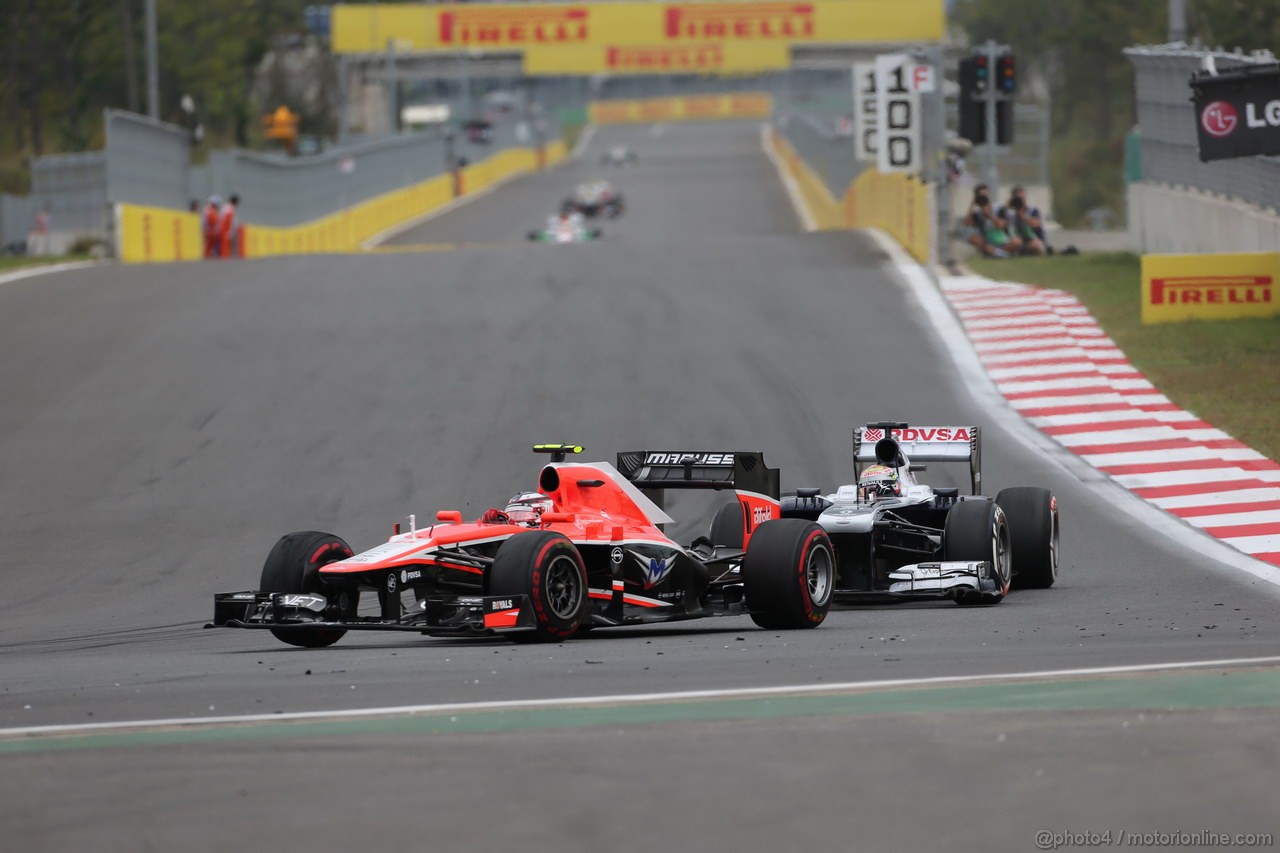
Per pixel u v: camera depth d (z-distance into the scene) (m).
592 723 24.19
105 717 26.17
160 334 95.75
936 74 116.06
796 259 120.38
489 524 36.78
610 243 133.38
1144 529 54.88
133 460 70.25
